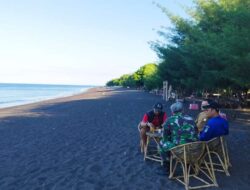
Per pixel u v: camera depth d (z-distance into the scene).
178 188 7.05
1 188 7.32
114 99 49.34
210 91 39.28
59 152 10.89
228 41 14.54
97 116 22.88
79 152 10.82
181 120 7.51
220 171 8.09
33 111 28.53
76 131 15.68
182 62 30.83
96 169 8.67
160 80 52.28
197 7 21.98
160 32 33.69
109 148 11.34
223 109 27.47
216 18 19.95
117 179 7.78
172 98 43.47
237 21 14.06
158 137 9.02
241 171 8.19
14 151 11.20
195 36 21.75
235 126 16.70
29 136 14.48
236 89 26.70
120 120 20.02
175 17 25.20
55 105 36.78
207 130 7.46
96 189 7.10
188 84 31.05
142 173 8.21
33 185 7.47
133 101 43.09
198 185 7.18
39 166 9.12
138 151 10.71
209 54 19.30
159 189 7.02
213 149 7.77
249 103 29.48
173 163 8.23
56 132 15.52
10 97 71.25
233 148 10.98
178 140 7.41
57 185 7.42
